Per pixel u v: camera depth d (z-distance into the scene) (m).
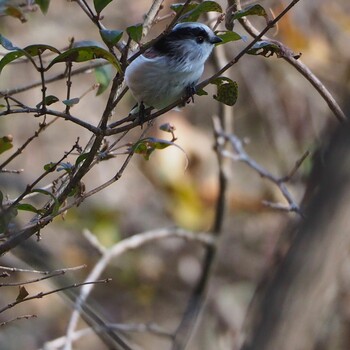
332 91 12.35
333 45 12.38
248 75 13.45
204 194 11.62
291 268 3.20
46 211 5.31
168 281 12.92
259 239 12.74
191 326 9.59
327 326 8.19
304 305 3.17
